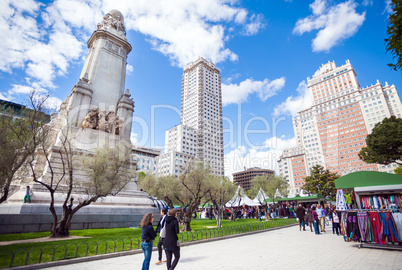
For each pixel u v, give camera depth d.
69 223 11.27
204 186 20.03
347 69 105.75
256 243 10.55
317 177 44.91
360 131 95.75
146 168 85.81
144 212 17.42
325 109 109.25
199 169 20.16
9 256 6.51
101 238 9.88
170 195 25.95
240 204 34.91
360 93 99.19
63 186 14.10
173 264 5.29
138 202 18.14
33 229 12.16
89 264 6.57
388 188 11.77
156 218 17.45
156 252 8.60
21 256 6.62
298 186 111.62
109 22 28.20
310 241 11.09
